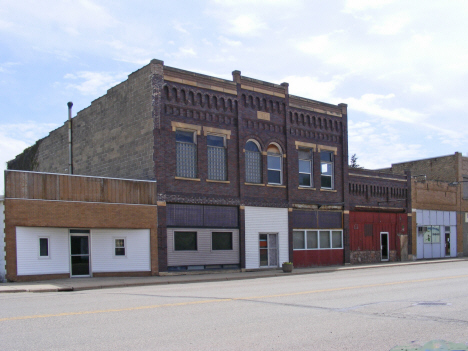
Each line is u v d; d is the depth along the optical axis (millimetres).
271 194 29828
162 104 25422
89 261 22875
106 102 29078
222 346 8062
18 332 9023
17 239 20594
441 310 11852
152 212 24531
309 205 31875
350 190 35094
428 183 42156
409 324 10070
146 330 9281
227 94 28141
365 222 35969
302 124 32062
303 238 31625
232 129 28250
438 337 8914
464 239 45531
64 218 21797
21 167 39500
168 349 7820
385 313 11383
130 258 23859
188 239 25984
